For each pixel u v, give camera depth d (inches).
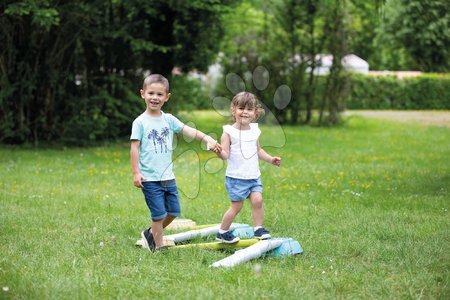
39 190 340.8
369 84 1368.1
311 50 908.0
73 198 316.8
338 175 408.5
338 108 925.8
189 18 679.7
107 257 198.8
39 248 209.8
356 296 162.2
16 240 222.2
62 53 585.3
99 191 341.7
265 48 901.2
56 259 195.0
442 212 280.1
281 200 313.9
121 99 629.3
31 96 571.5
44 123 587.5
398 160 503.5
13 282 167.9
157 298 159.3
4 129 568.7
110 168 440.8
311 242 222.4
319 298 160.1
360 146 627.2
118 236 232.8
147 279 174.4
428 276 177.2
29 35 563.2
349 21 899.4
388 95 1373.0
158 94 209.8
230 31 839.1
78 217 267.9
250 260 196.2
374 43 1226.6
